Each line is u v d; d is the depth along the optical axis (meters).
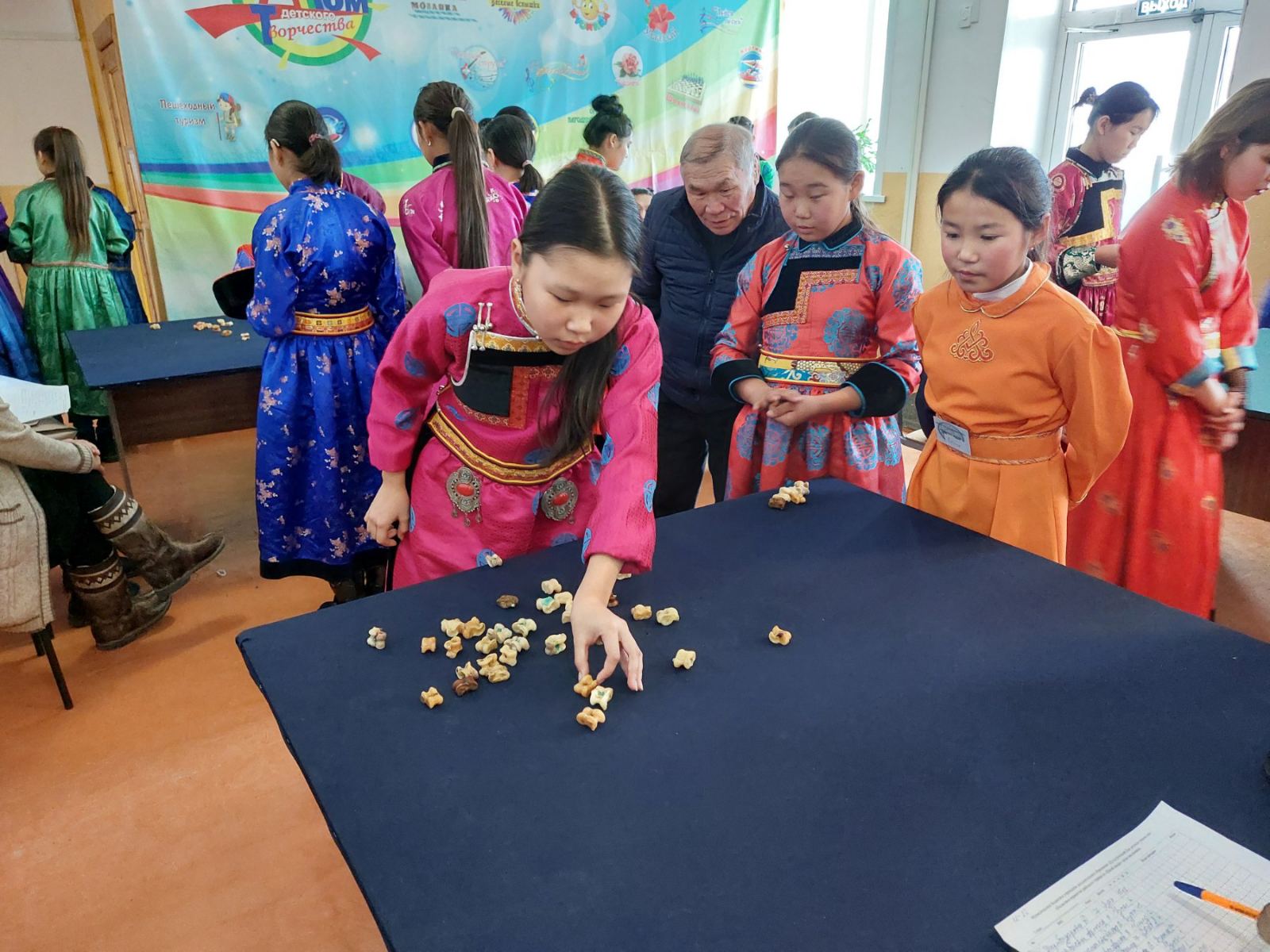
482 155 2.62
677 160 4.92
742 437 1.85
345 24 3.86
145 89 3.57
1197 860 0.70
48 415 2.04
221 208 3.84
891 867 0.71
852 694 0.93
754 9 4.84
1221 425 1.80
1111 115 3.05
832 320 1.71
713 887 0.69
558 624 1.09
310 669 1.00
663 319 2.14
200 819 1.73
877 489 1.82
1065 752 0.84
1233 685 0.94
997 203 1.28
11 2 4.58
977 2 4.68
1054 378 1.38
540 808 0.78
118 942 1.45
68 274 3.62
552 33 4.33
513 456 1.34
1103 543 1.91
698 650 1.02
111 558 2.32
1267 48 3.54
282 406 2.24
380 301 2.34
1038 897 0.67
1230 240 1.69
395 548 1.49
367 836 0.75
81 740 1.97
